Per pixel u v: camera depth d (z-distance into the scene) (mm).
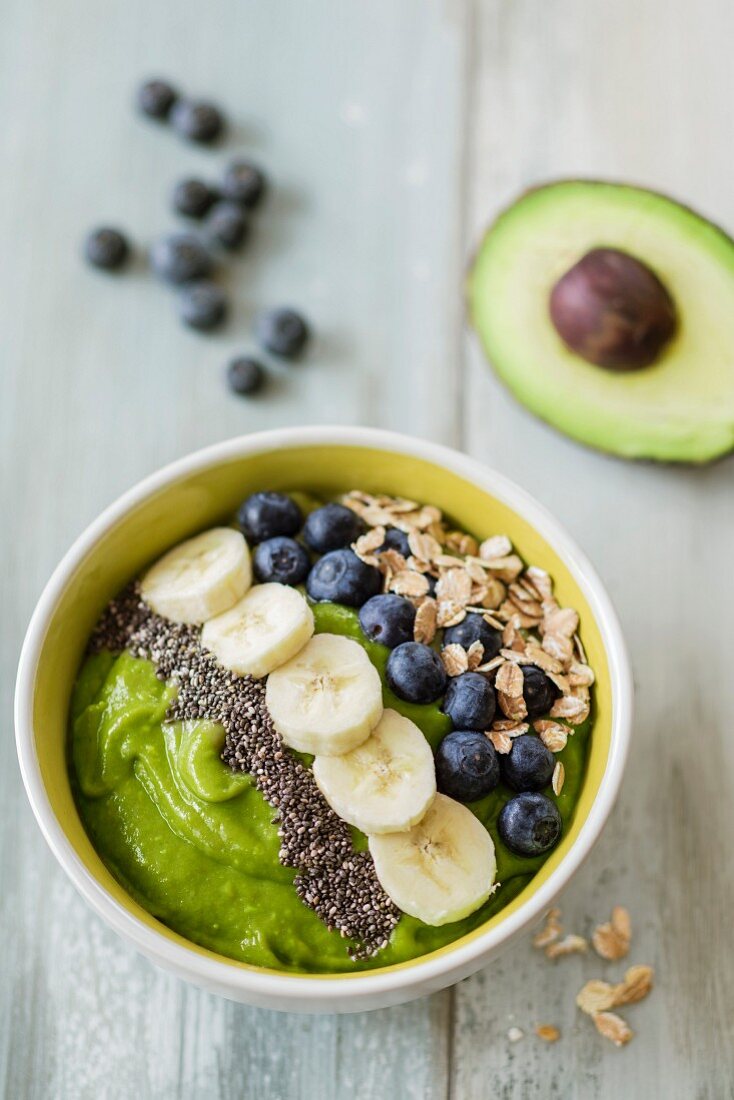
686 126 609
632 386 556
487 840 461
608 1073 512
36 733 460
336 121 619
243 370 583
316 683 466
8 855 532
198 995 515
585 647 485
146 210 613
